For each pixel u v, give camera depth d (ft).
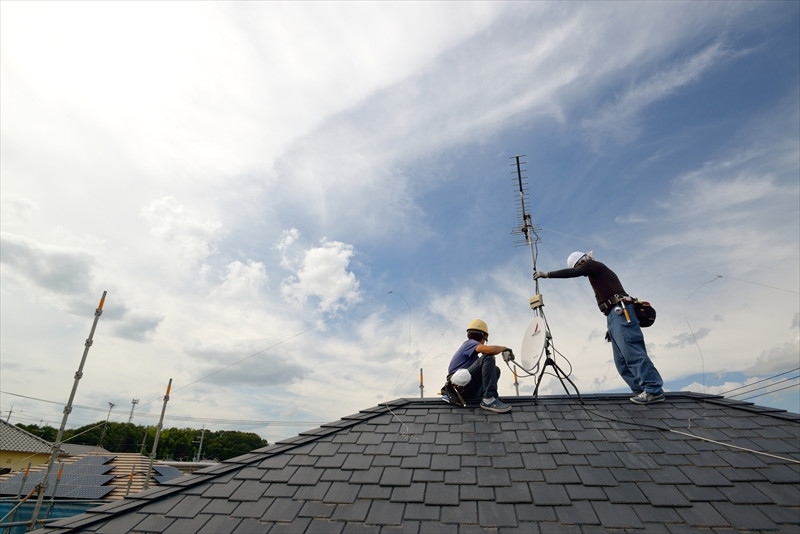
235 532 12.59
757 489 12.72
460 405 19.98
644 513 12.06
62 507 54.49
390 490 13.84
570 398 20.26
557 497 12.85
